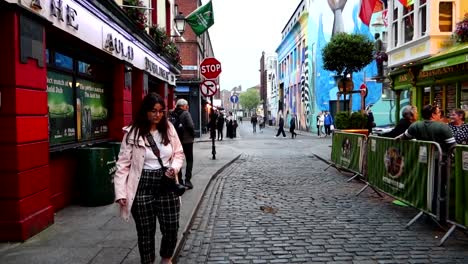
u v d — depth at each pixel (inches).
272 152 734.5
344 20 1304.1
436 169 232.5
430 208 236.1
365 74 1266.0
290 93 1932.8
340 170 479.2
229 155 647.8
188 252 202.4
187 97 1234.0
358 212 283.1
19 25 204.2
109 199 288.4
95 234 216.1
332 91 1344.7
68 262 175.5
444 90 507.8
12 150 202.8
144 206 156.0
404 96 843.4
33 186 216.8
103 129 373.4
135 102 482.6
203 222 258.8
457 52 396.8
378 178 320.5
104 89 376.5
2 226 202.4
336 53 816.3
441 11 566.3
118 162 158.1
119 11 357.1
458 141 307.7
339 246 210.5
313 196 338.3
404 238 223.1
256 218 268.5
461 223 211.2
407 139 270.7
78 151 286.8
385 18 933.8
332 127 1218.0
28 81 212.5
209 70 575.5
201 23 622.2
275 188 376.5
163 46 564.7
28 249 192.2
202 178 405.4
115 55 359.3
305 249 206.5
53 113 275.1
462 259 190.7
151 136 157.6
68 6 258.5
